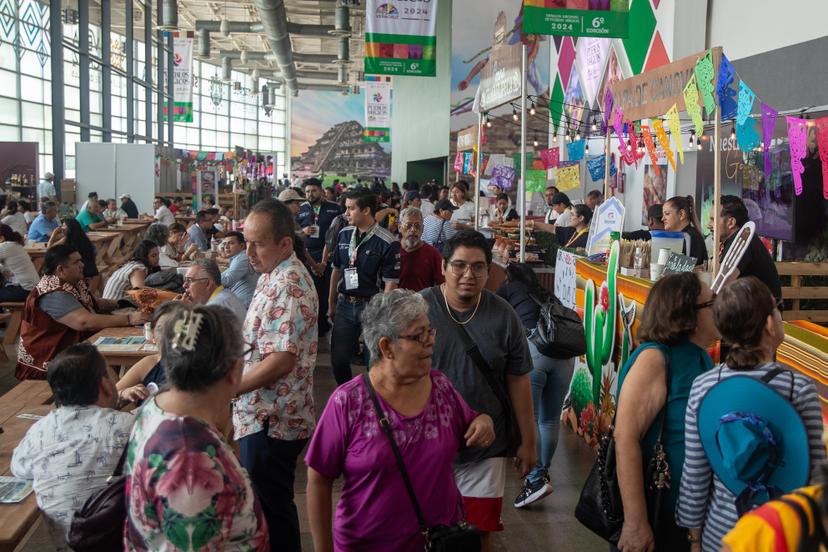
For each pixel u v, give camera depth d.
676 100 4.72
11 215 14.27
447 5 22.58
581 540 4.07
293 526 3.16
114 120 36.16
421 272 5.75
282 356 2.96
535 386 4.34
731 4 10.55
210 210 11.27
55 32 19.92
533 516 4.35
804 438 2.13
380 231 5.58
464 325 3.07
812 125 5.50
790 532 1.26
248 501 1.78
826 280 6.61
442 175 32.16
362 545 2.28
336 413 2.29
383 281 5.56
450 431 2.34
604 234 5.65
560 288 6.52
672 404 2.52
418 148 29.23
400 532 2.25
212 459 1.73
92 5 31.36
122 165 21.16
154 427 1.77
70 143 30.03
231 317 1.88
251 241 3.06
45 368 5.03
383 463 2.24
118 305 6.27
